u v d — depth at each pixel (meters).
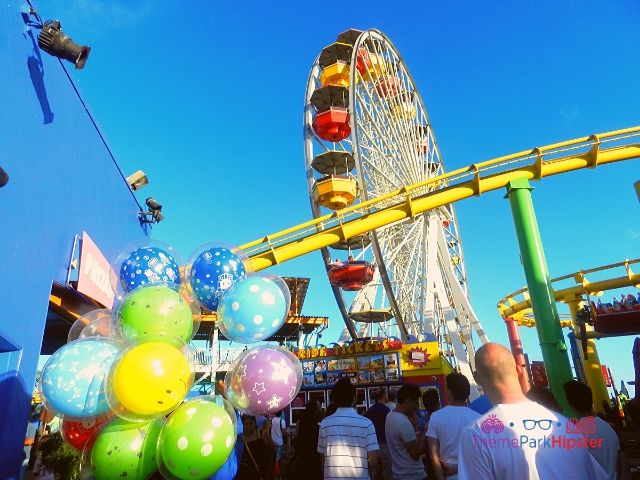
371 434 4.43
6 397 5.77
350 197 24.83
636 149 15.89
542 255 13.91
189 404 3.55
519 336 25.44
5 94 5.82
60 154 7.64
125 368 3.22
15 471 5.86
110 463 3.36
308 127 26.59
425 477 4.74
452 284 25.17
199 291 4.53
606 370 23.28
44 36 6.68
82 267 8.12
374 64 24.84
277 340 34.47
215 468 3.42
